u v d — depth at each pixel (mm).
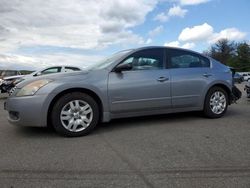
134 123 6262
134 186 3201
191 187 3166
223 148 4473
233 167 3709
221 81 6734
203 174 3502
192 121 6406
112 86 5594
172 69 6242
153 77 5953
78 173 3572
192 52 6637
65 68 14211
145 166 3775
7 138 5215
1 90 15430
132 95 5750
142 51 6027
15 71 20656
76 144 4793
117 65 5738
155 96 5965
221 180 3330
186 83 6297
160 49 6238
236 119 6621
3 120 6957
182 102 6281
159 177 3430
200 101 6512
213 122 6301
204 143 4742
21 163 3934
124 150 4438
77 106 5309
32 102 5102
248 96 10680
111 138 5133
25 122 5148
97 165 3830
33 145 4758
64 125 5227
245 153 4234
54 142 4926
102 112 5559
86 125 5355
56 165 3846
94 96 5527
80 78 5395
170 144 4711
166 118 6734
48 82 5227
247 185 3201
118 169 3686
